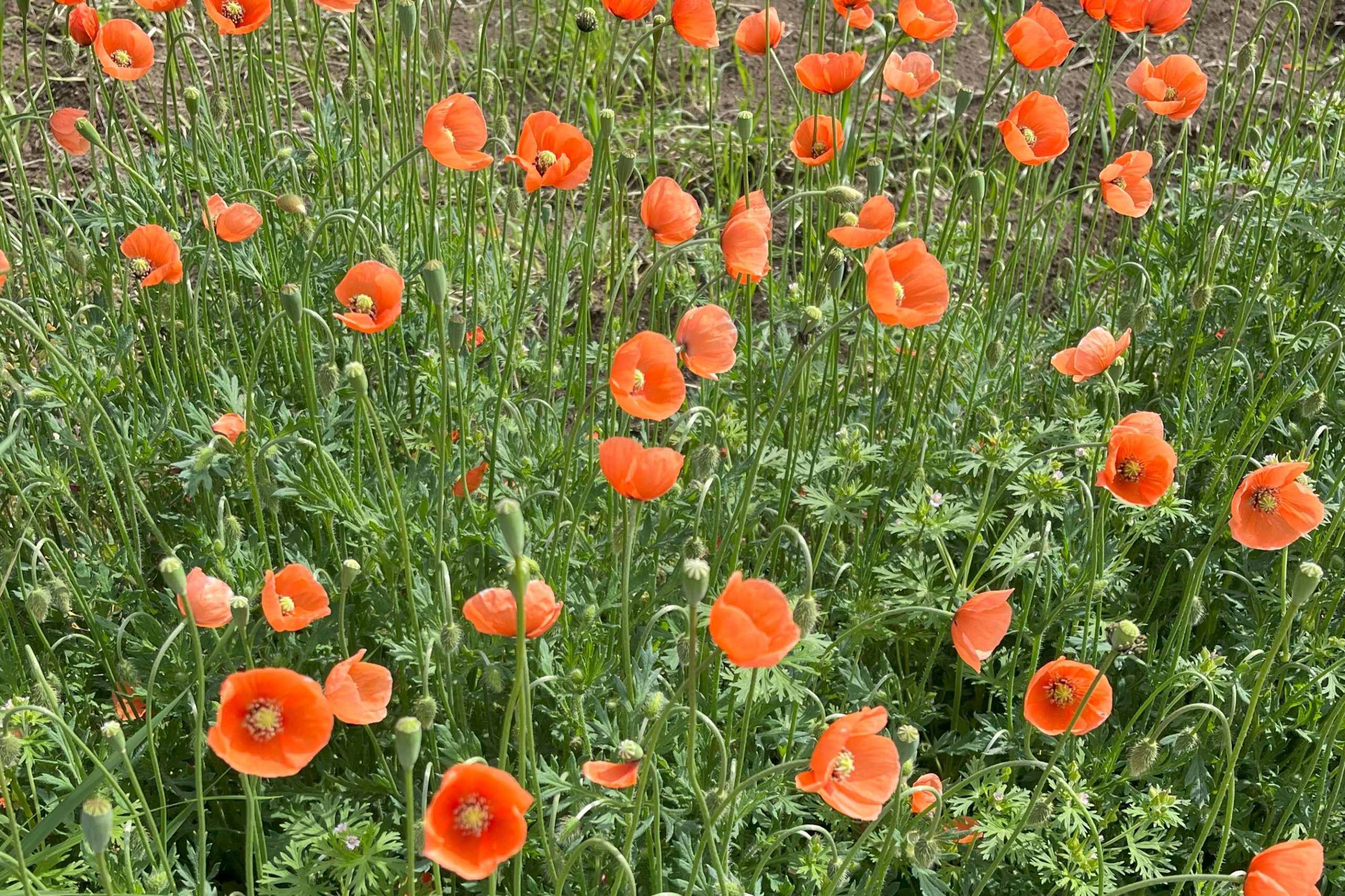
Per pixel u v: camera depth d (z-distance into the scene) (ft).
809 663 10.79
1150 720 11.59
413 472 10.96
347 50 20.99
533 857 9.55
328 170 14.44
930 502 11.60
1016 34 12.96
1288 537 9.03
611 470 7.75
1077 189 12.81
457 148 10.51
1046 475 11.79
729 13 23.58
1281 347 14.28
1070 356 10.84
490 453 11.43
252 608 10.02
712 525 11.51
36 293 12.86
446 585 8.49
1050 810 9.23
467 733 9.70
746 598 6.47
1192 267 15.25
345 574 8.42
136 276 10.96
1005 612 8.25
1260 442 14.26
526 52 18.22
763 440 9.66
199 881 8.04
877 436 13.51
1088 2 13.53
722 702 10.71
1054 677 8.79
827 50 22.74
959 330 14.55
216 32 16.25
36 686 9.92
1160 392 14.89
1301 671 11.48
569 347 14.35
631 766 7.59
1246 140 16.92
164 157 13.88
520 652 6.84
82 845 8.87
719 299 14.33
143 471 11.62
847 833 10.49
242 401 11.72
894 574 11.57
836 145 12.60
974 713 12.52
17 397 11.44
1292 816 10.99
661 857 9.04
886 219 10.65
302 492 10.49
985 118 21.57
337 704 7.06
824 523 11.80
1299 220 15.02
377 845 8.73
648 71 22.26
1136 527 11.89
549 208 15.11
